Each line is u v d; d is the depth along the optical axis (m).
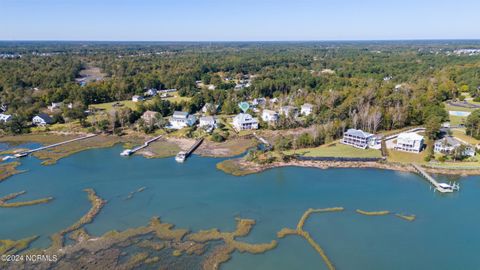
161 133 123.81
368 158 93.31
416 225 61.94
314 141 104.88
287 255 52.66
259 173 86.75
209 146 110.19
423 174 83.69
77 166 91.19
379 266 50.62
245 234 58.22
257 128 129.50
